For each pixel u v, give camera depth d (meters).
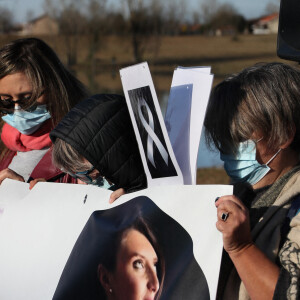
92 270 1.53
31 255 1.65
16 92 2.05
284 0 1.70
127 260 1.50
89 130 1.66
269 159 1.52
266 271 1.35
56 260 1.60
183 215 1.46
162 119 1.53
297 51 1.70
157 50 25.41
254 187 1.57
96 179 1.77
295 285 1.31
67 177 2.03
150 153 1.59
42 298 1.58
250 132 1.49
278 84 1.50
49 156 2.07
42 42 2.17
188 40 33.53
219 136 1.56
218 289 1.49
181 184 1.57
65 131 1.66
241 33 40.59
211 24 38.75
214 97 1.58
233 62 22.98
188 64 23.11
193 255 1.41
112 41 24.91
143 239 1.49
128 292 1.48
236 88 1.53
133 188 1.72
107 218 1.57
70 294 1.54
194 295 1.38
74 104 2.20
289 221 1.44
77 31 21.92
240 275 1.37
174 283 1.41
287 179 1.52
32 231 1.67
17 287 1.62
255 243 1.45
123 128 1.69
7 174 1.93
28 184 1.80
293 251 1.35
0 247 1.70
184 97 1.60
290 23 1.70
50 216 1.66
